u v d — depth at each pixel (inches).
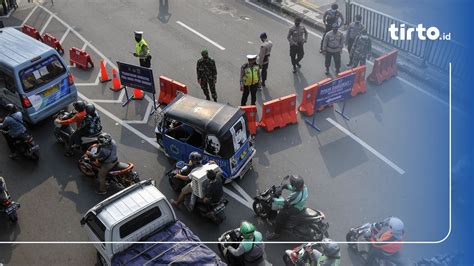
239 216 440.5
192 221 434.9
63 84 542.6
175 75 647.1
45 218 444.8
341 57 681.6
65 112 531.5
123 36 747.4
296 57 679.7
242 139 452.4
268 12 805.9
